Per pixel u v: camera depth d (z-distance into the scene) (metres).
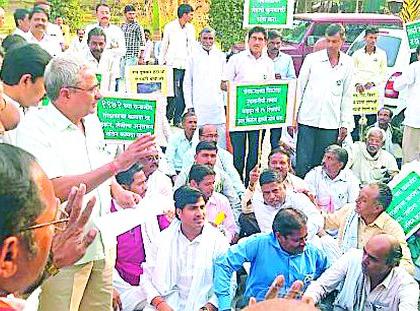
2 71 3.64
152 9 16.27
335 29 8.14
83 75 3.37
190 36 11.60
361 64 10.36
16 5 16.66
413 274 5.21
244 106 7.12
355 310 4.64
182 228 4.79
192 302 4.71
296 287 2.35
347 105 8.39
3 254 1.64
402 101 10.24
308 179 6.60
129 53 13.11
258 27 8.48
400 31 11.84
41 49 3.67
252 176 6.32
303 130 8.38
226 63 9.13
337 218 5.66
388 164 7.55
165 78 7.89
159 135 6.45
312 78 8.25
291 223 4.61
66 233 2.29
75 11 16.59
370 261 4.47
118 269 5.00
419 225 5.63
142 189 5.18
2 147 1.71
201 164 5.83
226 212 5.84
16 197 1.63
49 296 3.22
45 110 3.41
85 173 3.17
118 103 6.13
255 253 4.75
